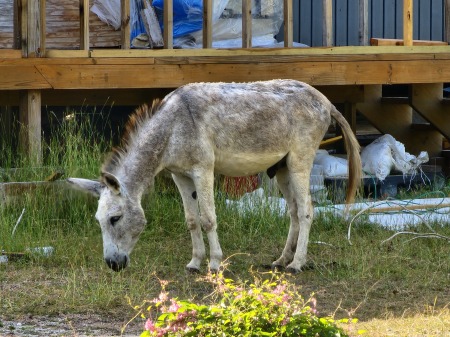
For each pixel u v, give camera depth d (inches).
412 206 708.7
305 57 729.0
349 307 474.6
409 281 526.3
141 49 701.9
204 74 705.6
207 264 558.6
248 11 713.6
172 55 696.4
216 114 528.7
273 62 721.0
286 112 544.7
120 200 497.7
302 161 550.6
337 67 739.4
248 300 332.8
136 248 593.9
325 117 557.9
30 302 474.3
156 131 519.5
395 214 690.2
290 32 729.6
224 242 618.2
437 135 878.4
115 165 512.4
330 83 738.2
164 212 644.1
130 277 525.3
